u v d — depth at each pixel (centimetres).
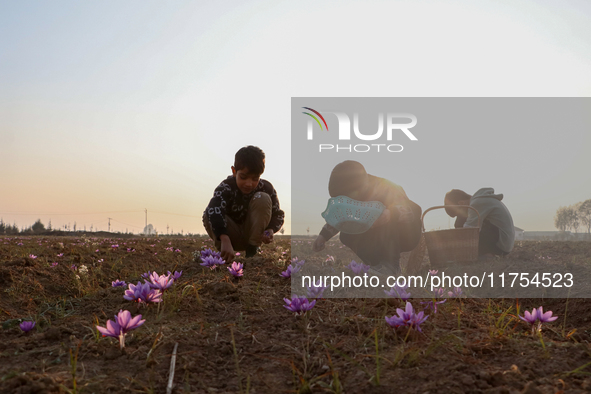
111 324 178
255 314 237
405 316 190
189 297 267
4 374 159
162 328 210
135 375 160
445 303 267
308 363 169
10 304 298
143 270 470
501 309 273
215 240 391
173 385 152
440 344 179
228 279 313
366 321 218
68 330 209
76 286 366
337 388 143
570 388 139
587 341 206
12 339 208
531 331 208
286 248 580
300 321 219
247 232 400
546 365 159
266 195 391
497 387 140
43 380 142
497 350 178
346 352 178
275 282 319
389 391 143
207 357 178
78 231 3431
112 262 554
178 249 739
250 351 184
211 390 149
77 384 149
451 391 139
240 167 360
